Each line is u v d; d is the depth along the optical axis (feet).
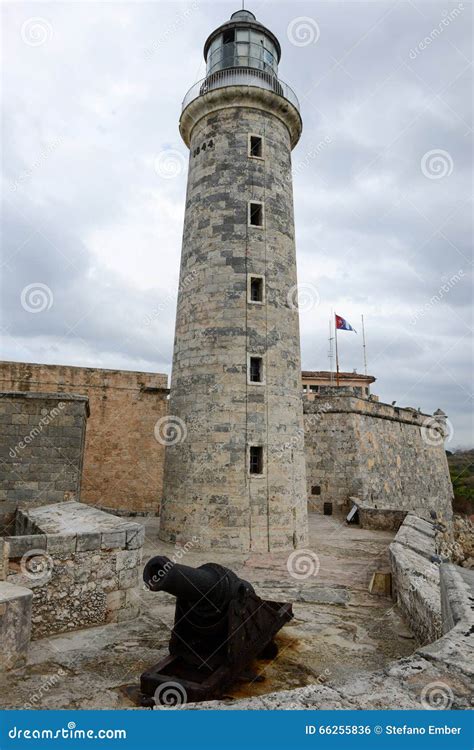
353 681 14.16
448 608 20.39
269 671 24.34
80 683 22.33
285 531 56.34
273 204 64.75
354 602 36.73
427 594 28.66
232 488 55.26
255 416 57.57
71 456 49.21
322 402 97.19
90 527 32.32
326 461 94.38
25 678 22.84
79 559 29.66
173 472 59.31
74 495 48.73
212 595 22.08
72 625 29.07
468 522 137.90
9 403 48.47
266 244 62.85
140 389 86.69
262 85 68.18
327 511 91.09
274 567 47.44
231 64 70.59
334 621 32.42
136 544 32.14
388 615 33.73
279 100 66.49
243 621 22.85
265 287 61.52
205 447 56.70
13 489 47.62
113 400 85.40
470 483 174.91
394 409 114.52
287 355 61.87
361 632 30.32
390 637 29.58
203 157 66.44
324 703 13.03
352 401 95.66
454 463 197.06
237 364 58.34
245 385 57.98
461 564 77.36
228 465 55.83
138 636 28.37
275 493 56.75
